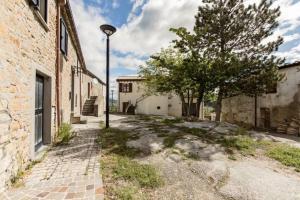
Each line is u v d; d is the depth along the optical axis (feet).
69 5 22.85
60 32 22.35
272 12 34.91
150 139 20.68
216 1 36.27
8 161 9.93
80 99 43.55
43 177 11.22
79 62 43.65
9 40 10.14
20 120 11.59
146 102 68.03
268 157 17.29
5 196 9.08
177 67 34.88
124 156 15.29
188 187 11.10
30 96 13.32
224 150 18.37
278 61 32.96
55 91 20.52
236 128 29.01
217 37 36.37
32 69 13.61
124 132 24.09
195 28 34.99
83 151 16.28
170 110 69.56
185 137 21.98
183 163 14.78
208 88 36.14
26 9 12.52
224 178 12.42
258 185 11.55
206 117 69.77
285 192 10.81
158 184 11.12
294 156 17.29
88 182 10.62
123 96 74.59
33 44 13.88
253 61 32.30
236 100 50.75
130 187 10.39
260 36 35.47
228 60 31.89
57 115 21.07
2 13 9.37
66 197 9.04
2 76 9.39
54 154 15.46
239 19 35.40
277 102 37.70
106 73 26.68
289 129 33.30
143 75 60.85
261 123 42.04
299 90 33.30
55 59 20.53
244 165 14.99
